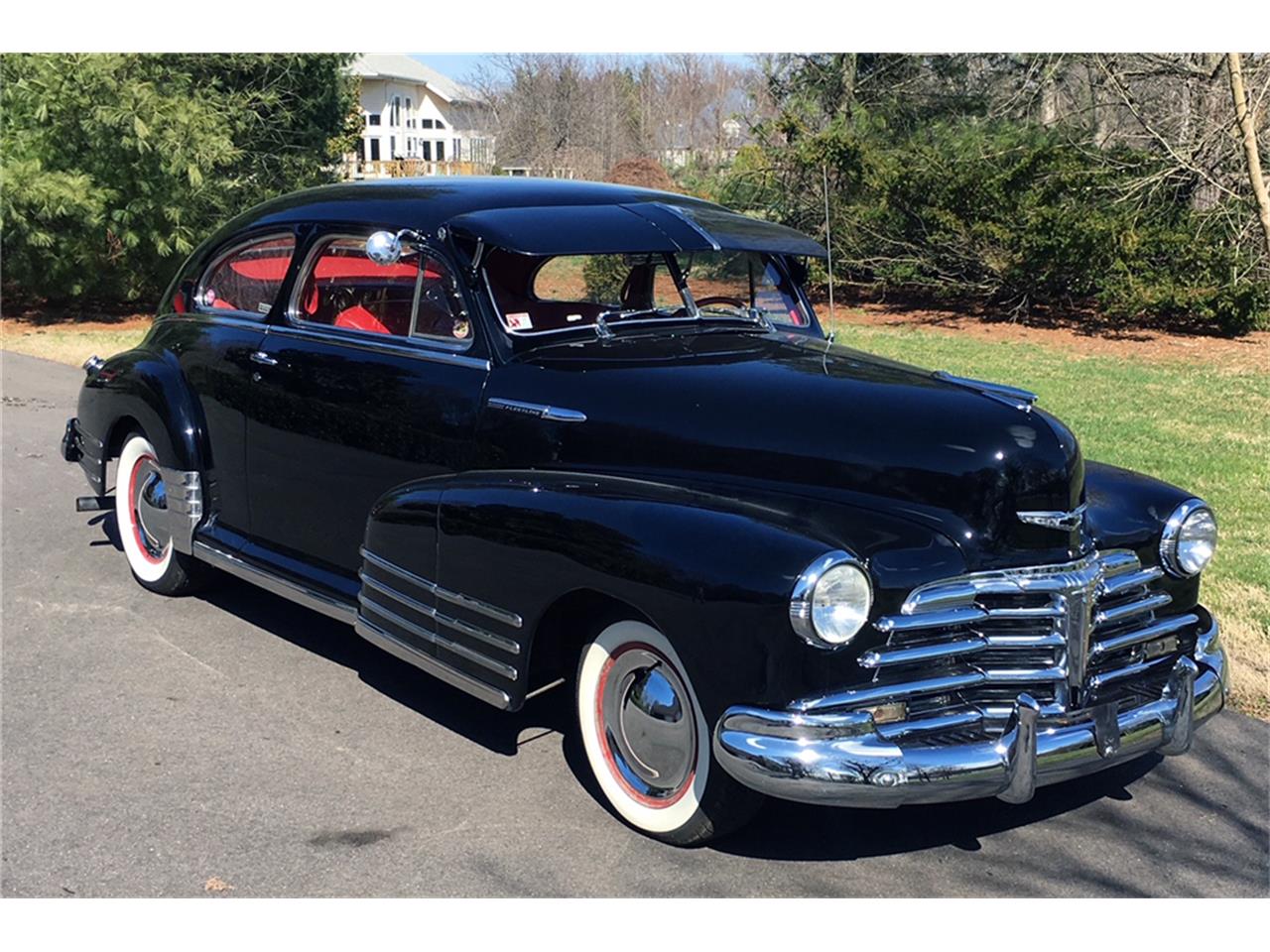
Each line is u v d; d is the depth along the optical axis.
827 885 3.53
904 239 21.19
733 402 3.96
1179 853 3.74
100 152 16.95
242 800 3.94
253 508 5.27
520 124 43.44
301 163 19.94
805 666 3.27
